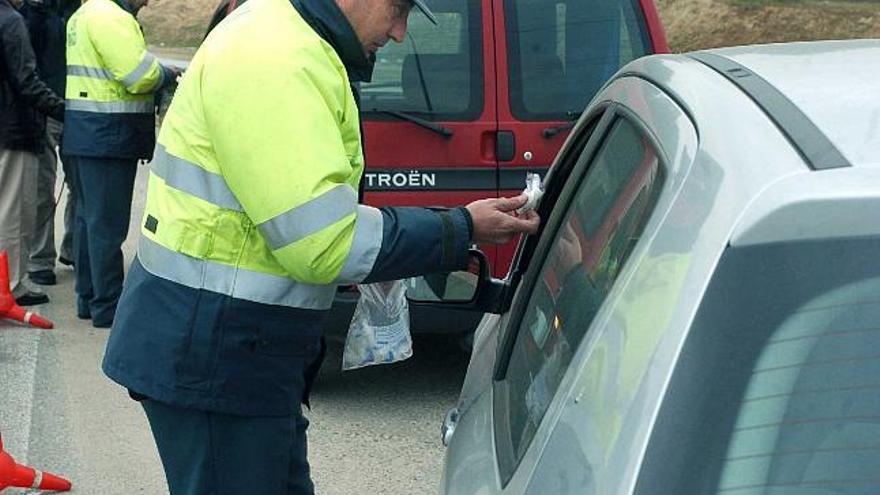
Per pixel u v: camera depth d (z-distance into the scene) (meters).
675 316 1.51
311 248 2.44
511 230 2.70
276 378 2.68
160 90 6.68
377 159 5.16
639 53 5.34
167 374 2.64
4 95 6.96
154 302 2.63
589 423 1.59
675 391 1.46
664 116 2.03
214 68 2.48
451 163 5.19
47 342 6.77
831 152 1.60
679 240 1.61
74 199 8.31
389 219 2.54
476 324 5.18
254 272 2.59
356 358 3.23
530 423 1.95
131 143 6.68
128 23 6.53
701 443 1.43
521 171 5.23
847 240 1.50
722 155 1.68
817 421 1.45
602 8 5.32
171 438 2.74
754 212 1.52
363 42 2.62
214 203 2.57
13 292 7.39
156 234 2.63
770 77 2.04
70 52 6.68
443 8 5.16
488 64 5.17
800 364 1.47
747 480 1.42
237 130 2.44
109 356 2.71
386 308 3.22
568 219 2.59
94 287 6.99
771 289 1.49
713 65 2.24
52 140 7.79
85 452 5.19
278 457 2.77
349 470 4.91
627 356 1.57
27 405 5.75
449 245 2.58
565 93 5.24
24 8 7.52
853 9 34.19
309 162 2.43
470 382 2.85
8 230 7.25
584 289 2.07
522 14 5.21
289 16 2.51
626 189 2.10
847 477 1.42
